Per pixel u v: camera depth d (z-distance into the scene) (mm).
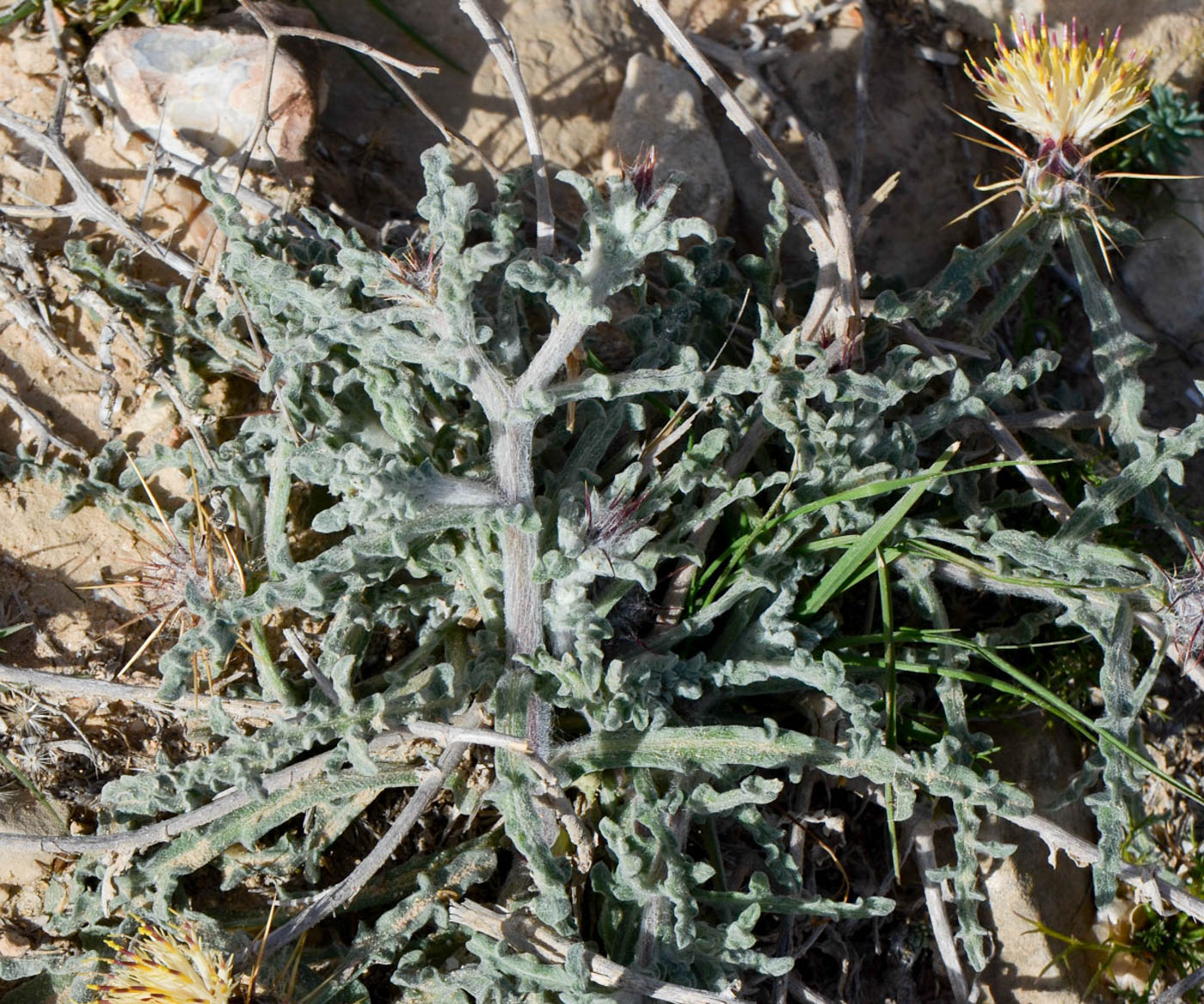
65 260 353
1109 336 368
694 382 331
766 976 345
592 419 351
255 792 321
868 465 355
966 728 347
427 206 320
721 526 357
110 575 344
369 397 348
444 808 344
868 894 360
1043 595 359
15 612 339
